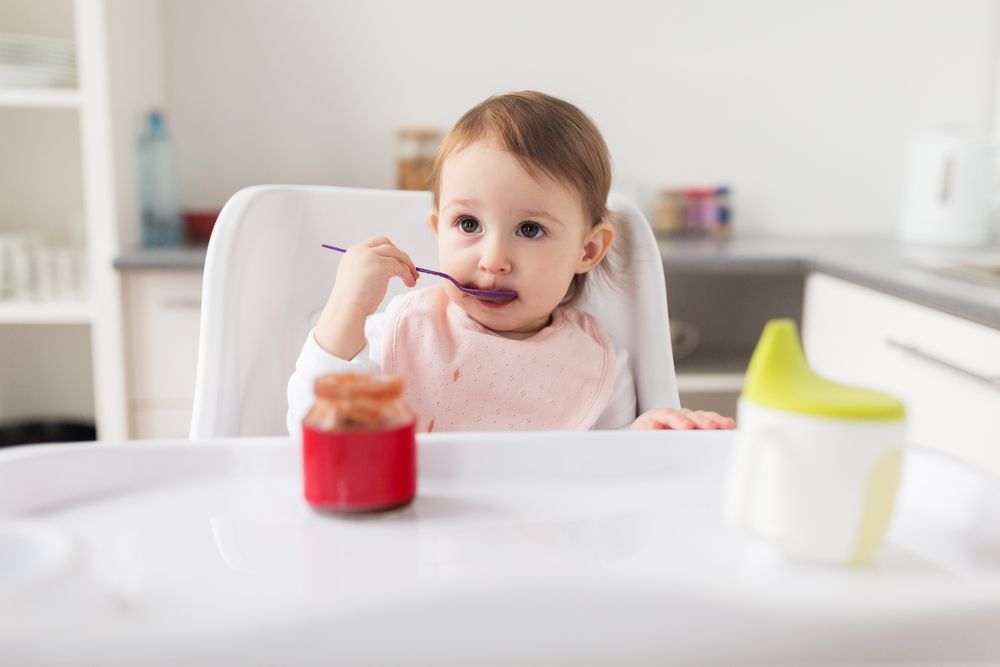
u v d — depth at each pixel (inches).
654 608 16.0
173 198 79.0
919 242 83.7
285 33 85.6
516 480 24.4
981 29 89.7
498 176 37.7
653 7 87.9
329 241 42.3
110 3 71.2
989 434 51.8
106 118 70.9
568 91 88.5
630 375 43.3
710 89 89.4
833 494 18.0
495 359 40.6
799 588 17.0
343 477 20.9
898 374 61.4
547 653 16.0
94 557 18.4
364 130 87.4
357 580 17.2
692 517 21.5
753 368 19.5
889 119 90.5
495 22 87.0
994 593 17.0
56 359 88.4
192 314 72.3
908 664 16.2
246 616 15.2
